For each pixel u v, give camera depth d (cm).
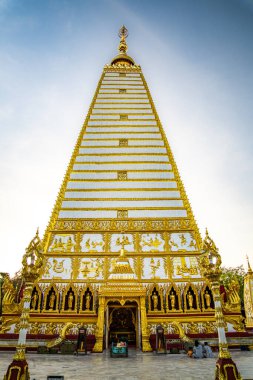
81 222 2945
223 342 1105
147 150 3566
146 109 4072
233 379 1020
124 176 3316
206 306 2427
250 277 2908
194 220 2977
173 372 1320
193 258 2702
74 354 1967
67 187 3191
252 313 2775
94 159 3447
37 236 1320
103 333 2191
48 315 2345
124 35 6397
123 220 2975
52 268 2598
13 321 2314
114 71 4947
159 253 2734
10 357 1841
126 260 2567
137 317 2386
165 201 3130
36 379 1169
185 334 2272
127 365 1521
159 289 2498
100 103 4125
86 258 2689
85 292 2467
